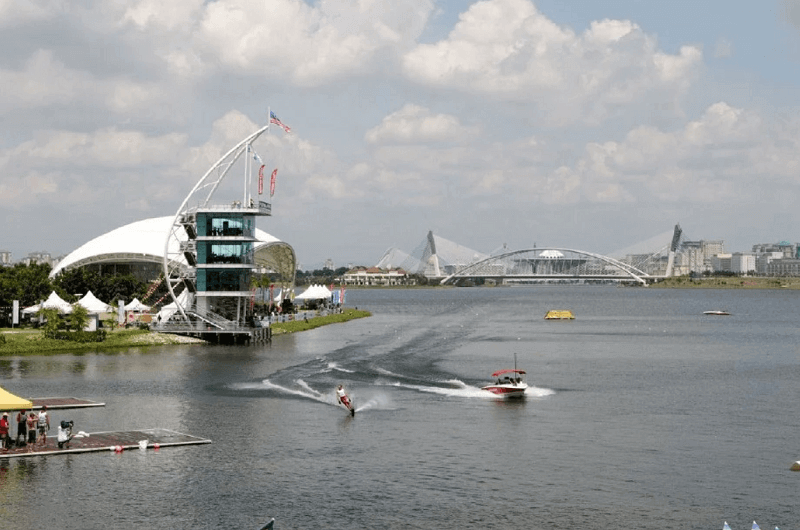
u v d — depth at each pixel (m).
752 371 129.25
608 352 161.50
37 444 71.75
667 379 118.19
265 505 57.25
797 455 71.00
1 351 140.62
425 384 109.38
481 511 56.41
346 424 82.38
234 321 171.38
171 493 59.44
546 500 58.66
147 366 124.94
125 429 78.94
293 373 118.06
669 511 56.56
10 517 54.19
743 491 60.88
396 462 68.00
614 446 73.88
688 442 75.44
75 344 150.38
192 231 171.12
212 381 109.56
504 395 99.81
